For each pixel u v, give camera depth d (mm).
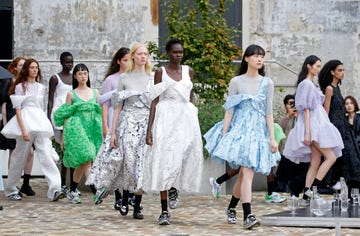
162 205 14422
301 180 18172
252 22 25375
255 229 13883
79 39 24672
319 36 25359
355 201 16109
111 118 17641
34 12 24578
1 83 18844
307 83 17016
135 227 14133
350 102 19312
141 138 15016
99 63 24656
